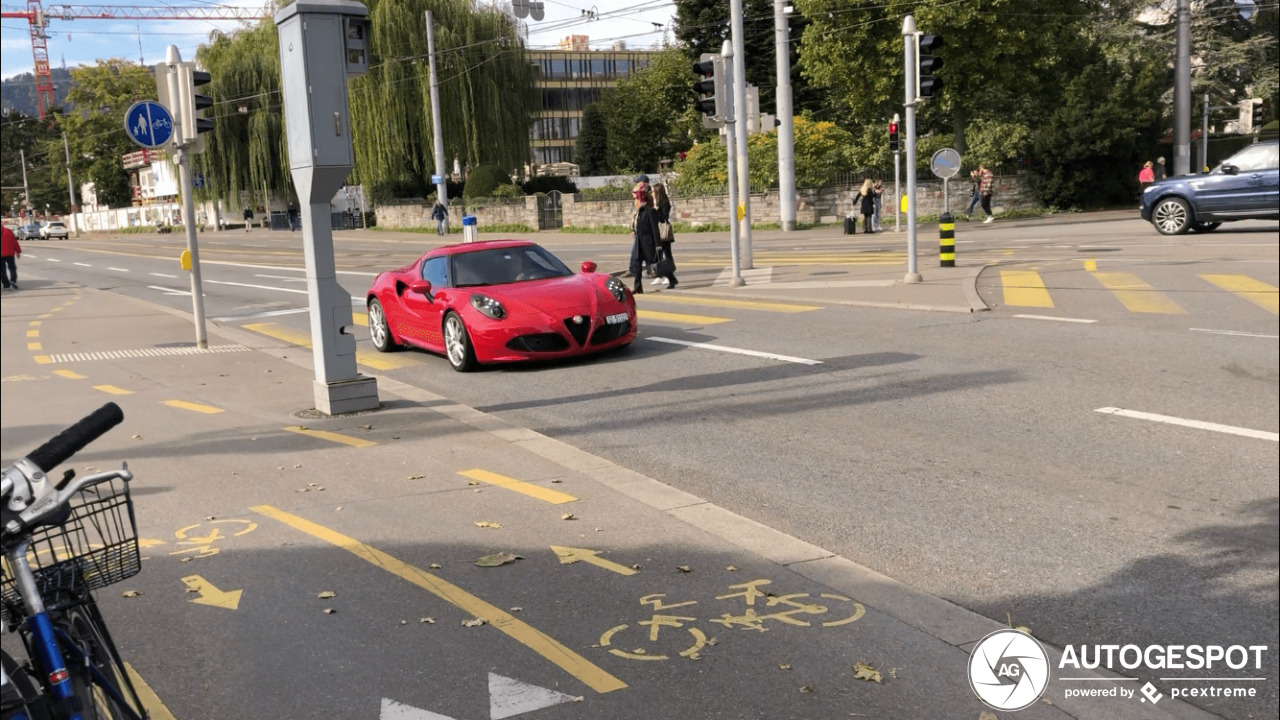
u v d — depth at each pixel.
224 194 59.12
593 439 7.96
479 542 5.45
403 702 3.77
